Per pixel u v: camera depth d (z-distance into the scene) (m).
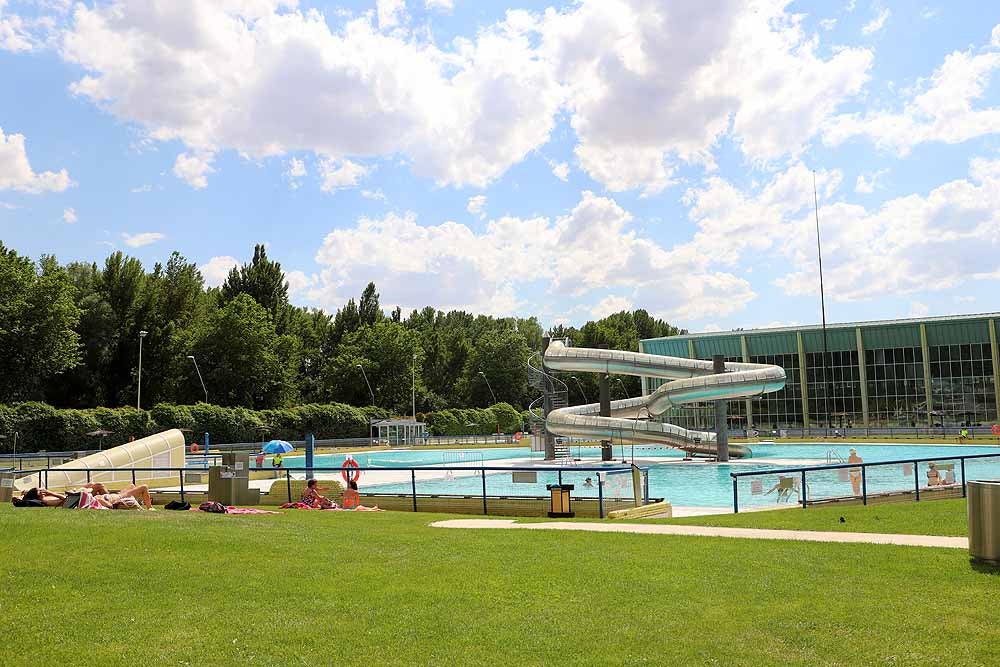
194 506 22.66
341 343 116.75
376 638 7.89
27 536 12.71
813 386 84.19
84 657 7.38
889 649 7.43
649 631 8.05
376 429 85.31
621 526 15.95
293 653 7.48
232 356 92.12
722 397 44.34
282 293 117.56
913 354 80.06
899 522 15.44
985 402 76.75
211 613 8.73
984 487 10.88
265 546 12.32
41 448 58.91
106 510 16.56
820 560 11.30
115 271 91.88
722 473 39.22
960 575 10.18
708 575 10.39
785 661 7.18
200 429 68.50
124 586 9.84
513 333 123.69
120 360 91.25
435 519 18.12
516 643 7.73
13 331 71.12
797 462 44.50
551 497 20.47
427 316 170.50
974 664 7.05
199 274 105.56
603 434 45.72
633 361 47.72
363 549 12.29
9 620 8.47
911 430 70.38
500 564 11.13
